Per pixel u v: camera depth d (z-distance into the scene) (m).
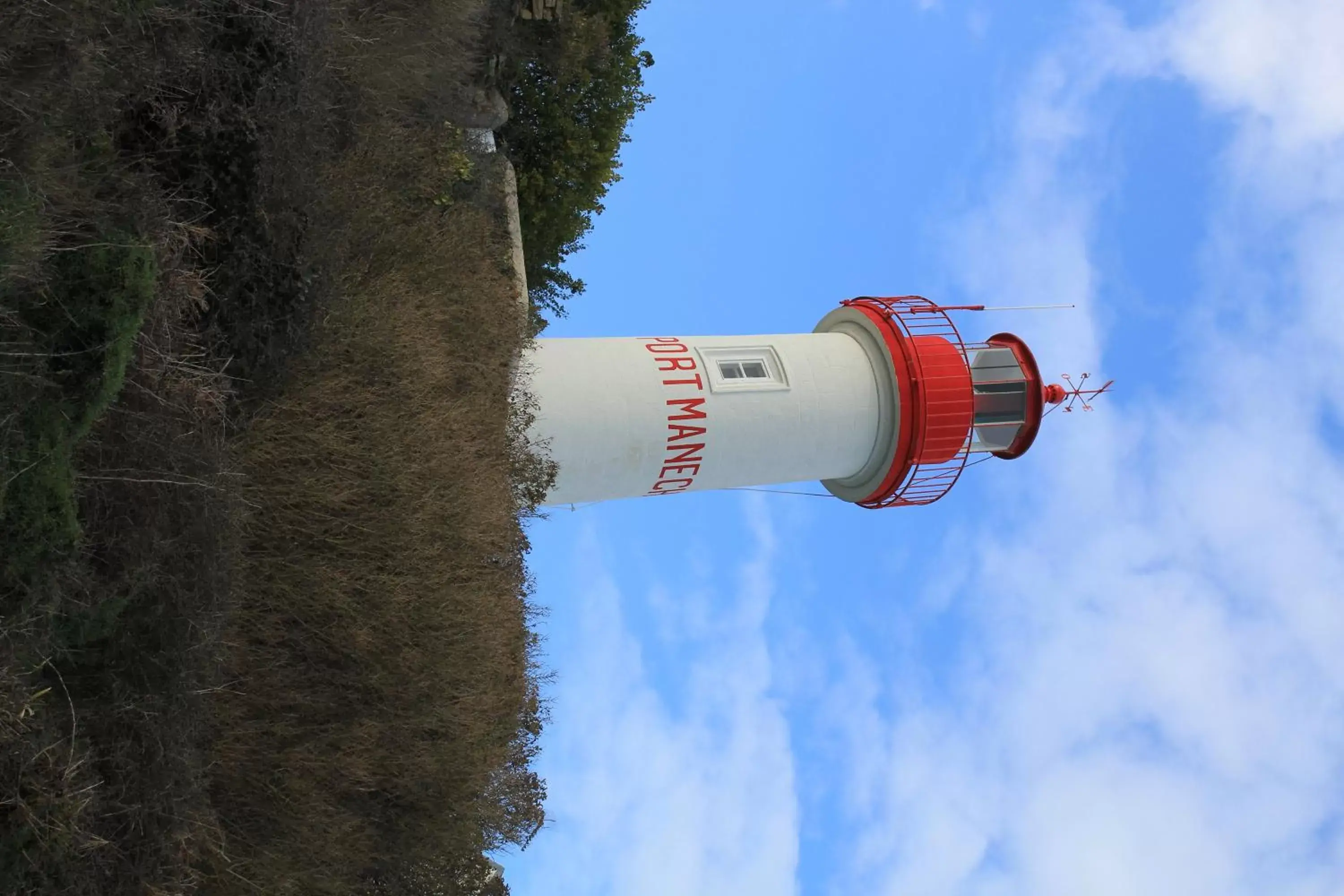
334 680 9.94
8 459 6.25
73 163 7.23
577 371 13.95
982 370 15.55
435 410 11.23
